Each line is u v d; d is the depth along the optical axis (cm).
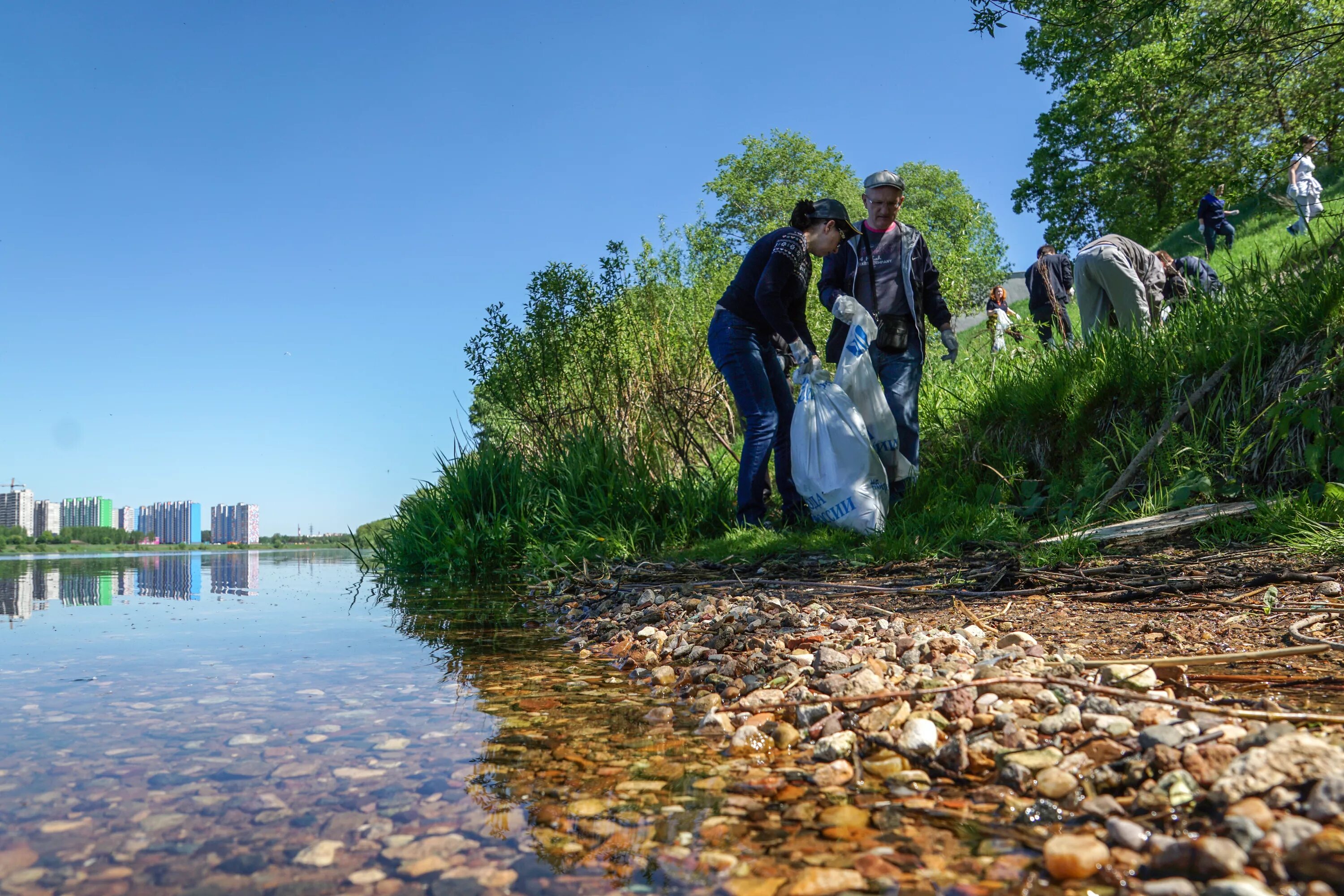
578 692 211
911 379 489
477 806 124
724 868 99
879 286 480
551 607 396
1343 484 332
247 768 143
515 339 704
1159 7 519
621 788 132
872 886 92
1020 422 538
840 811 118
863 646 218
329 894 93
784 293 476
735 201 3678
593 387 712
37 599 503
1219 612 247
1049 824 110
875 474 447
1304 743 109
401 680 227
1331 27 546
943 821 113
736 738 159
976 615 269
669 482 588
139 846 108
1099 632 236
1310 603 245
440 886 95
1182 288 660
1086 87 2178
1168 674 181
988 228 3578
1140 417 471
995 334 840
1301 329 417
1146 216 2406
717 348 493
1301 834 91
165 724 176
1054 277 838
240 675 234
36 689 214
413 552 649
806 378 464
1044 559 342
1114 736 136
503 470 638
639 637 280
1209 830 99
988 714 155
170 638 311
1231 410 426
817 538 449
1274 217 1314
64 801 126
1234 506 371
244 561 1216
